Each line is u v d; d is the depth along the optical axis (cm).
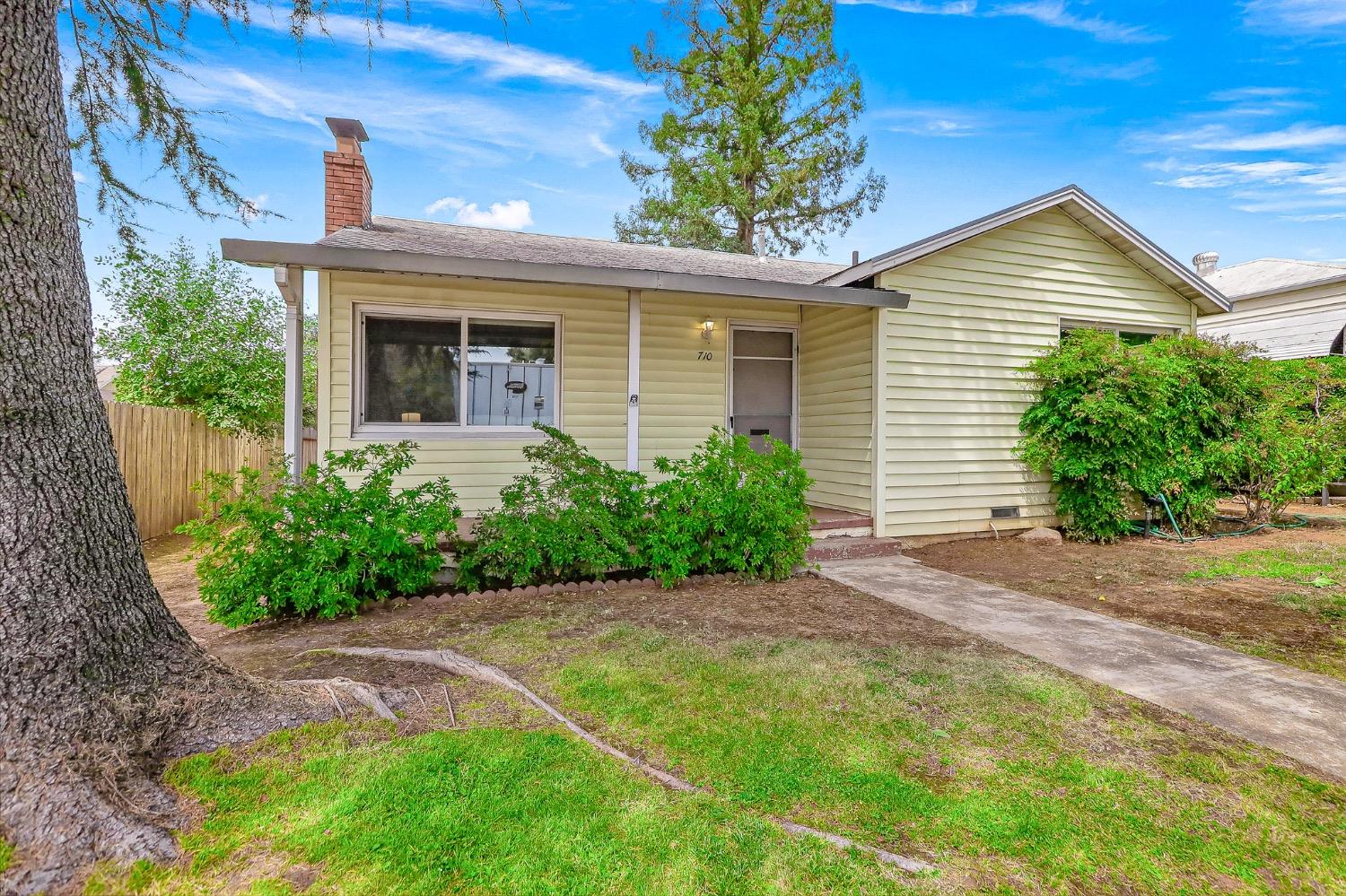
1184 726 293
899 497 749
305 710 284
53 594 229
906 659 376
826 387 826
